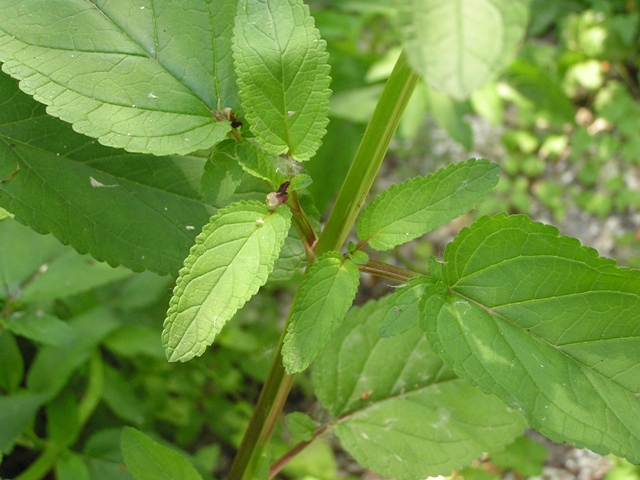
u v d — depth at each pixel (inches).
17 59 7.5
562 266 7.4
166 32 8.0
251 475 9.8
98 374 15.2
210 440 19.9
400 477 10.3
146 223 8.7
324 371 10.9
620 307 7.3
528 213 27.0
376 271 7.9
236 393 18.7
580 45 28.6
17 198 8.2
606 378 7.3
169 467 8.9
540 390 7.2
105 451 13.6
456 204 7.6
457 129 20.9
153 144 7.6
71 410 14.0
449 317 7.5
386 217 7.8
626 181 27.3
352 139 20.8
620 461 18.5
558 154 28.0
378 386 10.9
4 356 13.4
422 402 10.8
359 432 10.6
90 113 7.6
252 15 7.3
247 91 7.4
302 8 7.4
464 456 10.5
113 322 14.7
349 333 11.1
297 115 7.5
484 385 7.2
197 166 9.1
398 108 7.6
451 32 4.9
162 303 16.6
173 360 6.9
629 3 28.8
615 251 25.9
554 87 23.4
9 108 8.4
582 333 7.4
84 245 8.4
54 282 11.8
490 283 7.6
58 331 11.5
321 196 20.5
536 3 29.6
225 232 7.2
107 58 7.8
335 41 22.1
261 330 20.0
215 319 6.9
